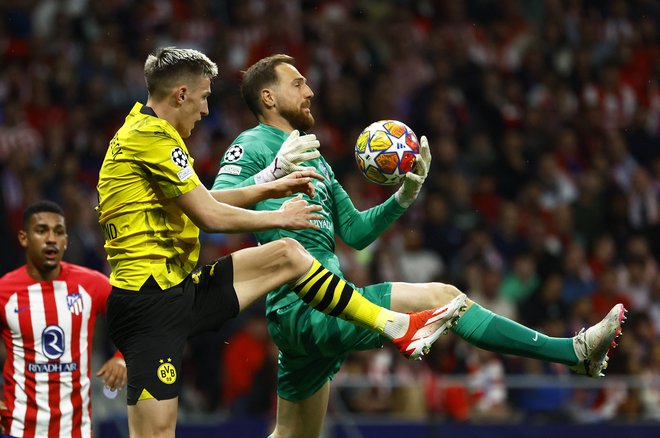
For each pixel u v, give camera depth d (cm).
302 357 2055
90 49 4769
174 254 1833
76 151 4403
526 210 4703
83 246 3888
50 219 2253
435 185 4609
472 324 1928
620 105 5509
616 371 3762
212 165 4422
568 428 3434
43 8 4966
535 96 5400
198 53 1852
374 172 2003
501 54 5619
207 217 1778
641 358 3953
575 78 5509
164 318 1808
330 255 2031
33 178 4147
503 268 4384
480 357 3619
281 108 2077
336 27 5288
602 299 4297
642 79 5706
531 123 5175
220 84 4819
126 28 4922
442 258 4309
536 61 5516
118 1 5038
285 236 2008
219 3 5241
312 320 1944
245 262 1872
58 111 4544
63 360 2242
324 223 2047
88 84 4634
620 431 3462
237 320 3694
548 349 1914
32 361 2231
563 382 3506
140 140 1788
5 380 2244
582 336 1898
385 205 2105
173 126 1842
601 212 4766
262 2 5284
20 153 4244
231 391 3609
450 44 5488
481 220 4575
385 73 5159
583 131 5269
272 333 2023
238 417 3444
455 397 3428
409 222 4459
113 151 1817
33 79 4625
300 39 5231
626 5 5959
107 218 1817
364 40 5256
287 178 1833
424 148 1995
